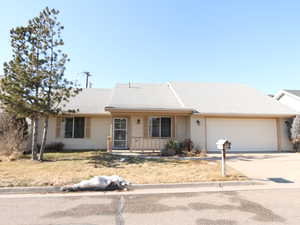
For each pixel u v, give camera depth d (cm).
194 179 616
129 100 1393
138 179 614
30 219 359
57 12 983
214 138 1328
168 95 1585
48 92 952
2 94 877
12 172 687
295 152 1302
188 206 421
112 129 1338
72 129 1430
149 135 1354
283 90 1727
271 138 1374
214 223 341
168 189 553
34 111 926
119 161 931
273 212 388
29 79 898
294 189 546
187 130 1366
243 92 1689
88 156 1071
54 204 435
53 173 677
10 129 1083
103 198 475
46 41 953
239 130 1357
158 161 942
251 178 650
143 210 400
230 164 887
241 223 341
